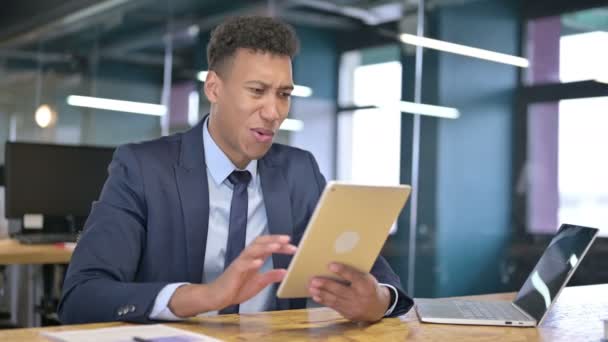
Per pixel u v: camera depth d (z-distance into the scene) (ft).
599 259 15.62
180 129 25.66
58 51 27.22
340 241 4.00
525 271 18.48
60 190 9.97
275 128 4.73
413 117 20.04
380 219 4.08
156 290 4.11
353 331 4.06
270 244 3.84
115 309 4.13
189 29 25.58
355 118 20.65
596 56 17.15
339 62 20.88
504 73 18.89
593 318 4.67
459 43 19.56
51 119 27.25
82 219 10.09
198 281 4.96
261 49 4.61
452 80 19.58
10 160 9.75
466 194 19.40
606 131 16.90
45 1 26.81
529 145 18.35
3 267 10.01
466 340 3.86
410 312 4.82
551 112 18.01
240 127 4.72
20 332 3.73
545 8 18.20
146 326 3.91
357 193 3.80
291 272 3.97
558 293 4.31
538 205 18.20
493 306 4.91
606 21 17.01
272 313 4.61
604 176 16.84
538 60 18.25
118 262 4.59
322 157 20.89
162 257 4.87
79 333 3.66
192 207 4.95
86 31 26.94
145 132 26.32
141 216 4.85
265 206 5.26
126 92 26.50
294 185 5.49
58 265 9.39
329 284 4.12
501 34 18.92
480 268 19.20
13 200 9.72
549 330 4.22
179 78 25.72
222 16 24.22
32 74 27.48
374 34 20.68
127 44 26.35
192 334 3.67
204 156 5.13
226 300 3.93
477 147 19.24
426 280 19.69
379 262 5.07
